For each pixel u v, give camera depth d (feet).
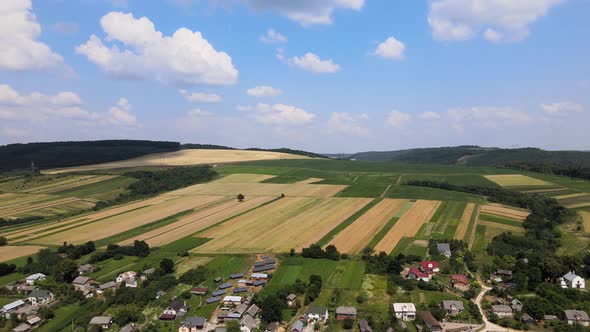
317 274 396.16
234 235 525.75
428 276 387.14
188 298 358.64
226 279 395.14
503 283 380.99
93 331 307.58
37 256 458.50
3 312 334.65
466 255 437.17
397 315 320.09
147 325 318.24
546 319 314.35
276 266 421.59
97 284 386.93
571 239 502.38
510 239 481.87
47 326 319.47
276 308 318.86
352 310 322.34
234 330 302.86
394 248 467.11
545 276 380.58
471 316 320.70
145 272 404.36
